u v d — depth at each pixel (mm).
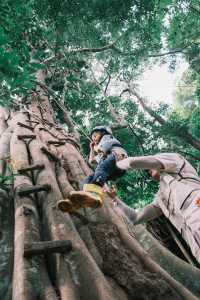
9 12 5852
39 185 3371
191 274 2756
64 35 12438
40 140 5465
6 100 4277
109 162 2504
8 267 2562
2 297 2273
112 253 2645
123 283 2369
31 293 2035
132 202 11938
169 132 13062
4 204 3502
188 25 13891
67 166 4500
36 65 4246
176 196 2131
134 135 14250
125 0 12094
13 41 6383
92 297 2094
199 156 14547
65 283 2152
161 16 13438
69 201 2250
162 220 4234
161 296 2283
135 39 14469
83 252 2404
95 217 3148
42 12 11180
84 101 14812
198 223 1960
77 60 13789
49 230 2723
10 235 3041
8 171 4410
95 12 12164
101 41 14266
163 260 2988
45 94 9836
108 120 14555
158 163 2275
